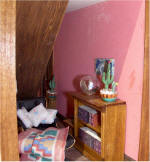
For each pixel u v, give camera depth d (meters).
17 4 1.99
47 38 2.58
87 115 2.66
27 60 2.84
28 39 2.48
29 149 2.10
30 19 2.22
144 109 2.20
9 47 0.96
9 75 0.98
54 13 2.25
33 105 3.01
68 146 2.25
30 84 3.37
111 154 2.35
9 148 1.01
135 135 2.37
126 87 2.44
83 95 2.81
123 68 2.46
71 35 3.59
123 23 2.39
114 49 2.58
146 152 2.30
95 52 2.97
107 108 2.24
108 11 2.62
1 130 0.98
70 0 2.65
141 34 2.16
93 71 3.04
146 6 2.02
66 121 3.36
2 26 0.93
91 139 2.59
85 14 3.12
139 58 2.21
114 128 2.32
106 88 2.43
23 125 2.64
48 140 2.12
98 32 2.86
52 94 4.03
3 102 0.97
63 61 3.96
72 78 3.69
